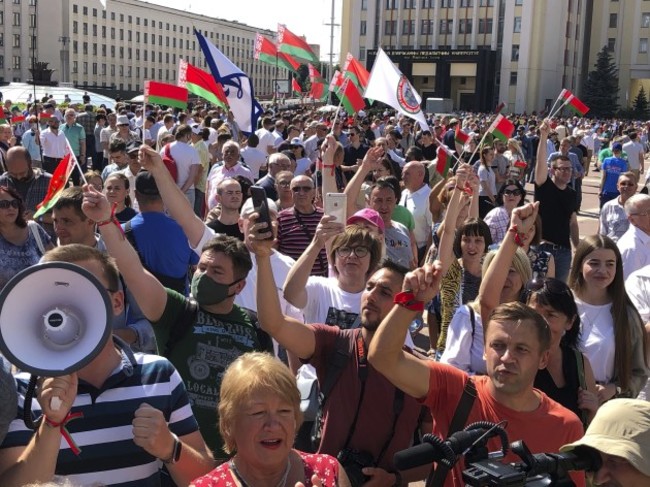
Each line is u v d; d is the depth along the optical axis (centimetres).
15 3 7769
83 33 6919
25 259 566
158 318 382
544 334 325
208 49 1066
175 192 545
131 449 293
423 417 391
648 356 491
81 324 245
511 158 1692
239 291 392
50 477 250
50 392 246
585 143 3344
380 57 983
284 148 1342
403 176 898
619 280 473
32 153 1628
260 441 267
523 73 7581
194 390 374
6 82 7856
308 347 386
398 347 312
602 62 7381
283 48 2045
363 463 373
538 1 7462
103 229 371
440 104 6356
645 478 257
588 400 399
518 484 240
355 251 471
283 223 697
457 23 7806
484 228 617
